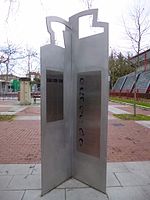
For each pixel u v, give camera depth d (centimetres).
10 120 1128
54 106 359
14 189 367
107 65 334
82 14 363
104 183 351
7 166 475
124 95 3447
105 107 342
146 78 2827
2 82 4772
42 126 337
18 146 638
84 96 375
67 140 393
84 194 350
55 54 355
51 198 338
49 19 342
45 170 347
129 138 752
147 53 3147
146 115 1357
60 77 368
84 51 368
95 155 362
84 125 379
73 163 404
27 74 3506
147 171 448
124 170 452
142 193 356
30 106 2012
